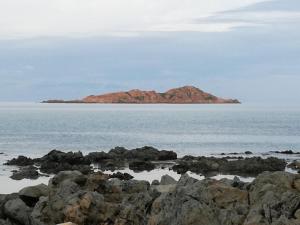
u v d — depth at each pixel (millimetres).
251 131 155375
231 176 58125
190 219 22672
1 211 29141
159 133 144375
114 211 26047
